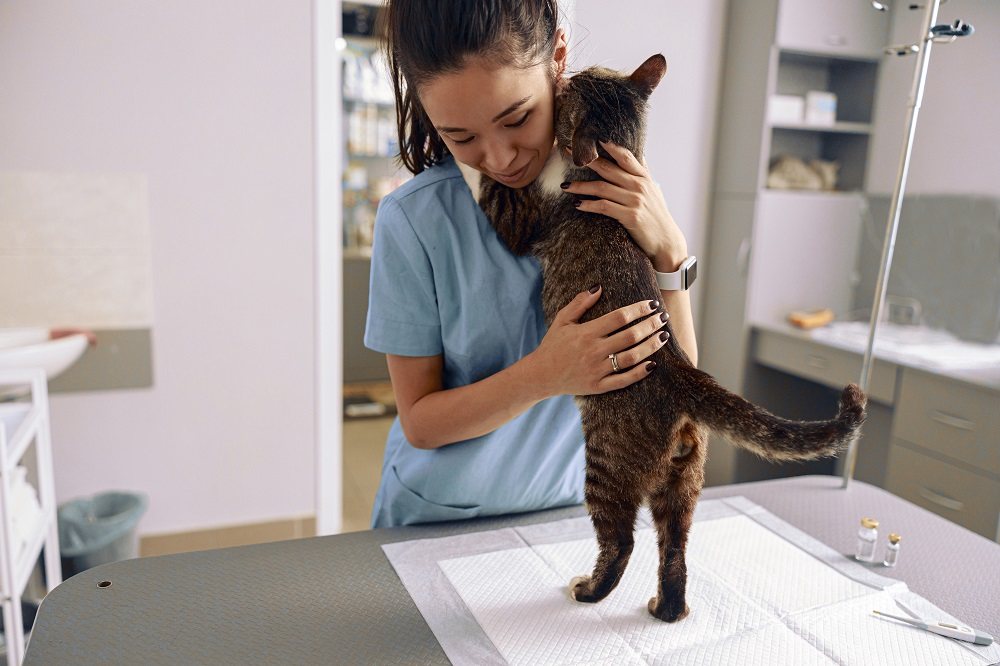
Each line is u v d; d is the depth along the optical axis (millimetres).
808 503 1202
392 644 805
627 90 872
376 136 4301
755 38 2799
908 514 1170
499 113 744
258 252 2412
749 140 2873
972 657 789
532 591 901
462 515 1096
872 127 2926
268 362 2494
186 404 2426
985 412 2072
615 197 845
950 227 2617
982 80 2434
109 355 2312
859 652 792
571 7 1121
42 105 2125
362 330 4348
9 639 1523
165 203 2287
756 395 3035
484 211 935
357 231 4348
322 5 2326
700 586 915
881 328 2814
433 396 976
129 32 2162
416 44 715
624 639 805
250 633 820
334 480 2654
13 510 1615
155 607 864
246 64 2289
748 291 2930
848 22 2789
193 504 2498
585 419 840
